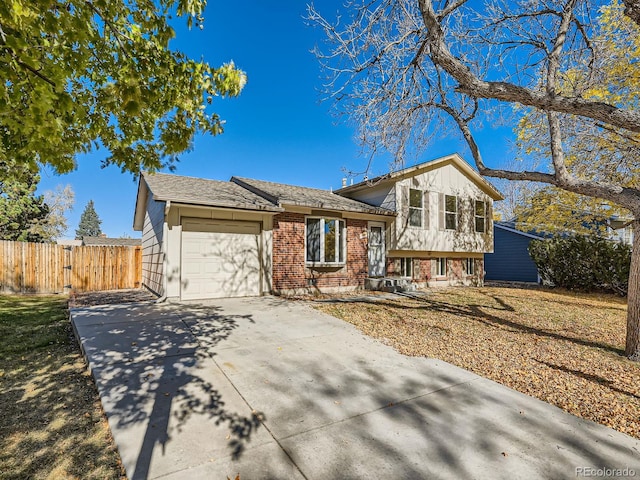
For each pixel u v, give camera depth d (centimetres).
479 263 1744
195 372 429
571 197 1268
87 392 383
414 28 688
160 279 962
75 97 383
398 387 416
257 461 264
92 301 927
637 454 292
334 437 301
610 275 1406
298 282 1124
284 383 412
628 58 816
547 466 271
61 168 393
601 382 448
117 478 246
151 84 368
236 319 711
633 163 948
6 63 216
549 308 992
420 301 1039
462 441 303
